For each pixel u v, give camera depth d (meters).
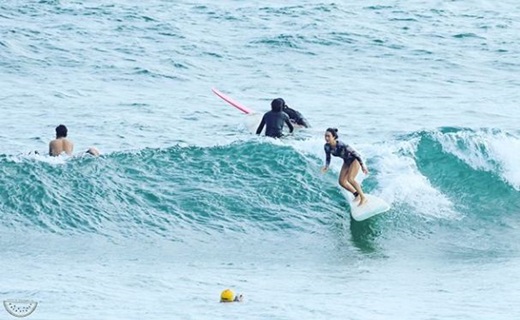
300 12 156.75
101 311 49.12
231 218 71.62
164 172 76.00
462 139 80.00
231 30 143.88
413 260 65.31
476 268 62.97
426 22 153.88
